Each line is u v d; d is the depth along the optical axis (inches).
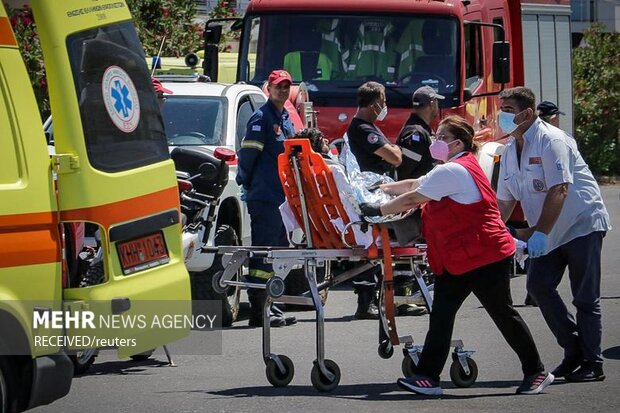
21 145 660.7
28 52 1401.3
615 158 3203.7
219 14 2186.3
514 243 832.9
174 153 1125.7
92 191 692.7
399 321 1177.4
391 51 1536.7
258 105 1364.4
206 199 1083.3
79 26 702.5
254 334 1115.9
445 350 837.8
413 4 1539.1
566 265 909.8
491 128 1647.4
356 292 1206.3
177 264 753.6
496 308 834.2
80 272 721.6
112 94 719.1
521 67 1898.4
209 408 800.9
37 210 663.1
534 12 1969.7
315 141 917.8
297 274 1282.0
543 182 882.1
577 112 3127.5
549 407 805.2
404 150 1101.1
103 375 922.7
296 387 875.4
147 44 1978.3
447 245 818.8
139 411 794.2
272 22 1561.3
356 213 844.0
